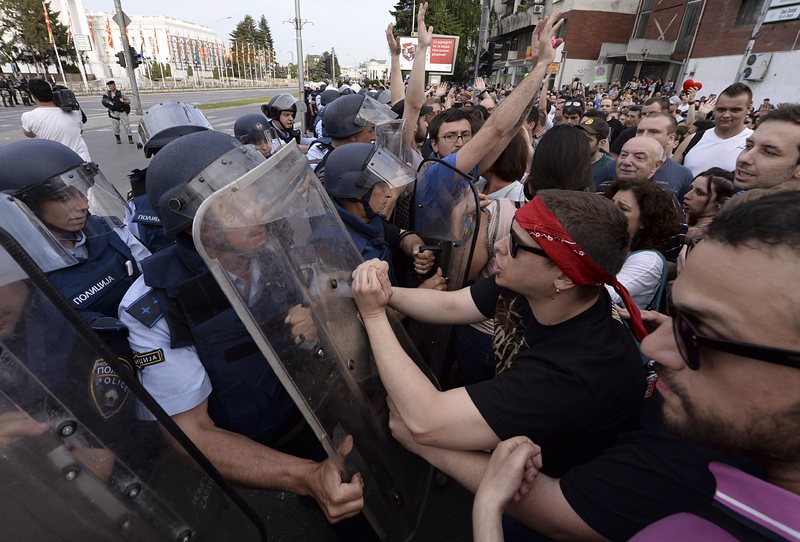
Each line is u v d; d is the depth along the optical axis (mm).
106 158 9352
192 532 824
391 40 4270
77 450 654
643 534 588
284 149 1035
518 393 923
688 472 714
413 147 3244
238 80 80250
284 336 856
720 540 518
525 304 1208
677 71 22344
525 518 895
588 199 944
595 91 20250
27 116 5453
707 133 3627
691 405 584
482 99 7070
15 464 599
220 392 1105
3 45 36188
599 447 994
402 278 2061
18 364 584
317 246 1069
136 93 16969
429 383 994
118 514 713
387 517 1114
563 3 27969
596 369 922
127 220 2068
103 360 684
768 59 15391
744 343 493
